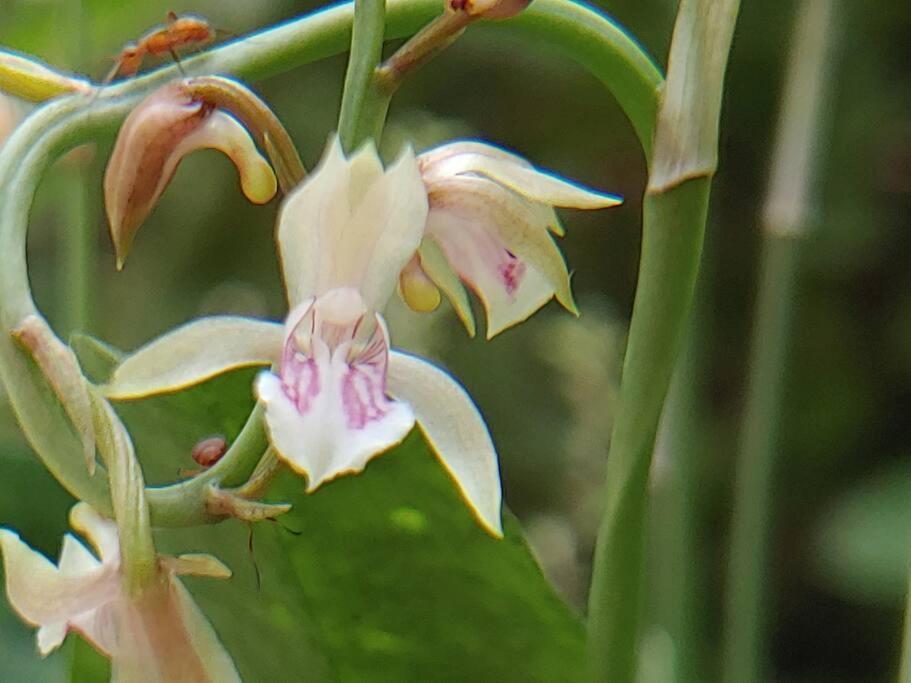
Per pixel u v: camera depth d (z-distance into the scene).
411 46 0.12
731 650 0.19
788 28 0.39
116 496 0.11
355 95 0.12
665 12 0.36
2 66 0.12
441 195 0.12
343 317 0.12
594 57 0.13
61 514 0.22
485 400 0.37
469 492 0.12
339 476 0.15
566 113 0.42
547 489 0.37
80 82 0.12
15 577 0.11
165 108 0.12
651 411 0.13
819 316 0.39
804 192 0.18
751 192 0.41
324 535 0.16
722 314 0.41
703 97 0.13
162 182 0.12
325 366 0.12
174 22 0.14
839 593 0.38
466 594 0.16
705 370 0.40
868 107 0.38
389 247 0.12
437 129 0.37
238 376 0.15
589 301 0.41
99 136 0.12
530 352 0.38
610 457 0.13
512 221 0.12
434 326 0.32
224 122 0.12
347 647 0.16
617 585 0.13
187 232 0.43
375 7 0.12
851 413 0.38
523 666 0.16
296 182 0.12
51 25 0.24
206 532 0.16
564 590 0.31
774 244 0.18
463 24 0.12
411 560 0.16
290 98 0.41
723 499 0.38
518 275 0.13
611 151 0.42
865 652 0.39
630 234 0.42
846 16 0.20
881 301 0.39
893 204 0.38
